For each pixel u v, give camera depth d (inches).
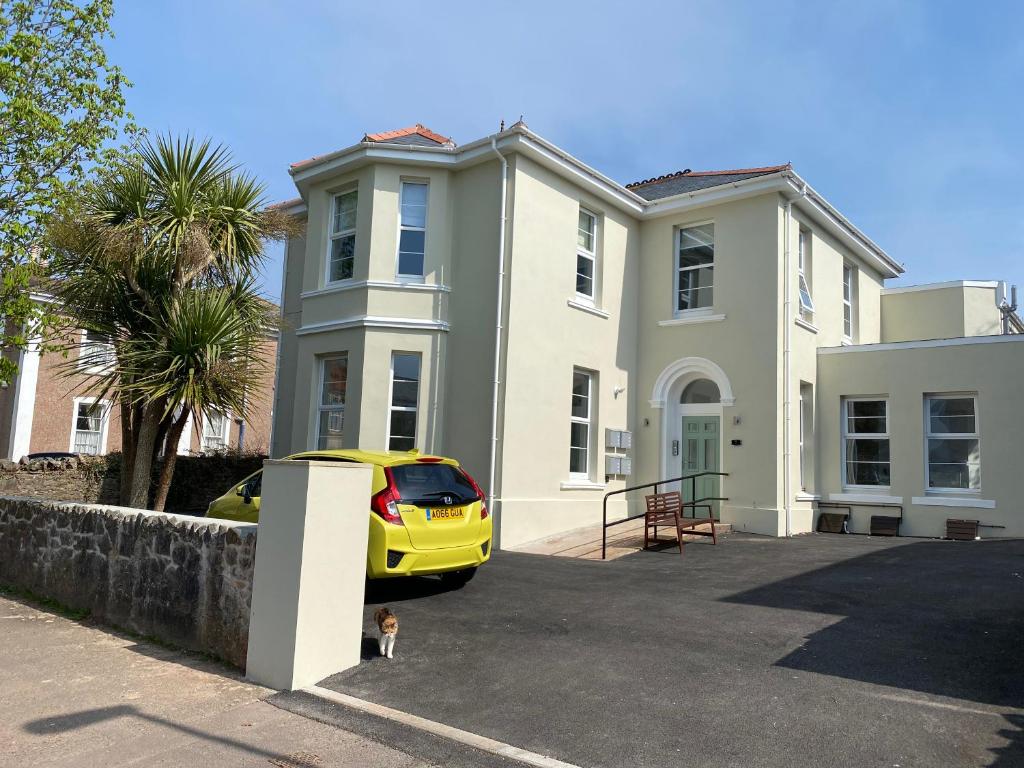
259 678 226.5
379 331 530.9
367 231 544.7
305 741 182.7
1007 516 521.7
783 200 574.2
